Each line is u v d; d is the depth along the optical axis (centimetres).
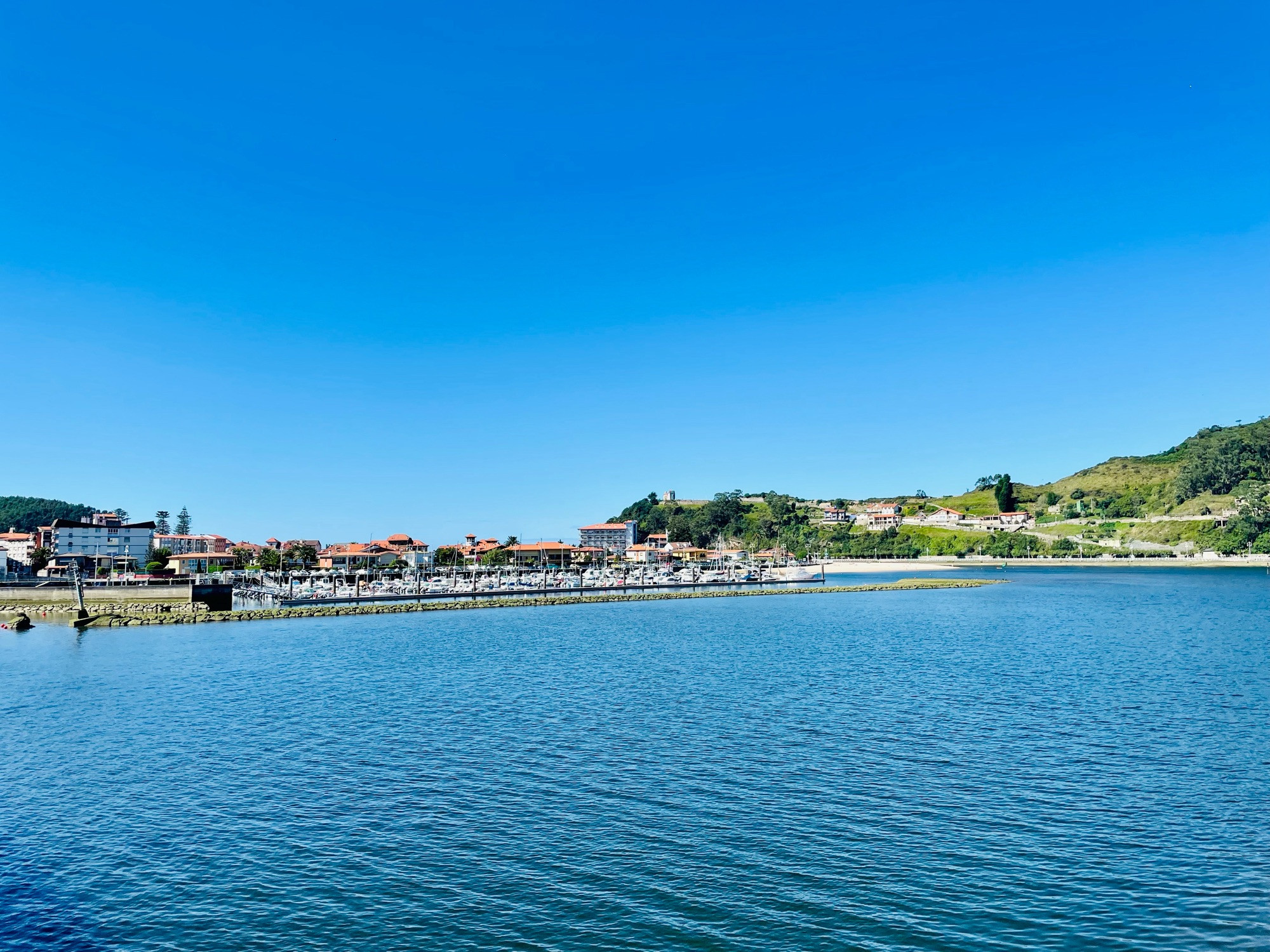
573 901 3034
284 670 8456
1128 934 2736
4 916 2984
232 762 4844
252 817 3909
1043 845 3444
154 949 2756
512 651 9869
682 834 3625
